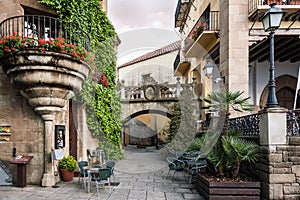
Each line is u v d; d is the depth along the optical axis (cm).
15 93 643
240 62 758
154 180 662
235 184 475
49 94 579
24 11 676
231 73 756
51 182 608
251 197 473
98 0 816
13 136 639
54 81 564
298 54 950
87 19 749
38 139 628
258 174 502
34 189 576
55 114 622
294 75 1036
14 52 540
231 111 728
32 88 569
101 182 542
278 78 1037
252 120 553
